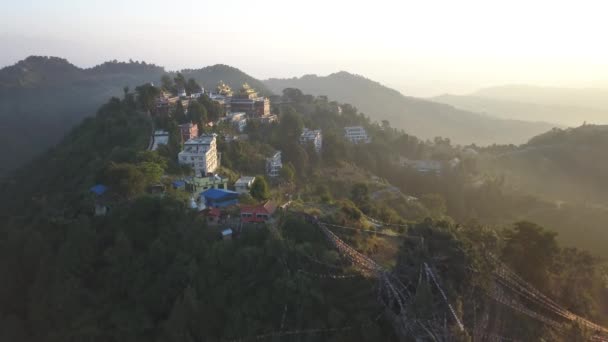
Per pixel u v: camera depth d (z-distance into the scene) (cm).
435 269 7169
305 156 18588
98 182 11088
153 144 14350
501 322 7256
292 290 7619
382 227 10450
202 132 15988
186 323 7681
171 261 8719
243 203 10325
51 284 8888
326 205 10856
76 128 18525
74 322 8212
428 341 6378
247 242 8606
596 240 15700
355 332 7200
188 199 10300
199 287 8112
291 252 8075
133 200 9950
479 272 7475
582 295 8750
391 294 7312
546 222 17500
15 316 9088
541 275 8556
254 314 7662
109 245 9269
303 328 7362
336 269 7969
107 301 8550
